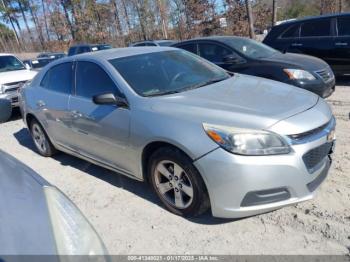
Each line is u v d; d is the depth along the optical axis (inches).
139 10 1358.3
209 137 110.9
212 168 109.7
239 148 106.4
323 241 108.0
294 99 126.0
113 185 161.6
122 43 1454.2
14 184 78.4
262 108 117.1
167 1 1214.3
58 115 175.8
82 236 71.5
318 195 130.8
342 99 270.5
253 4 894.4
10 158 94.9
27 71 370.3
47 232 65.4
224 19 917.8
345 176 142.7
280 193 108.6
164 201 132.8
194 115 118.0
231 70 266.8
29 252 59.3
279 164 105.4
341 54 322.7
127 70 148.9
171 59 164.7
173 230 122.6
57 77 183.3
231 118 112.3
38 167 196.5
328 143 119.6
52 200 77.9
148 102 131.6
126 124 134.6
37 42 1966.0
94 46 716.7
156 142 125.5
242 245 111.0
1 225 63.5
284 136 107.3
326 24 331.6
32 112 199.5
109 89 147.1
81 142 166.7
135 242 119.4
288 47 355.6
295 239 110.6
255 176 105.6
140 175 138.9
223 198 110.9
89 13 1462.8
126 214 136.3
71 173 181.8
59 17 1567.4
